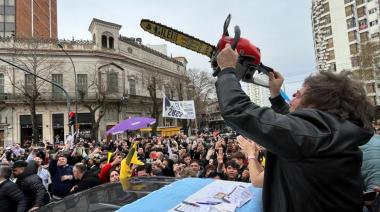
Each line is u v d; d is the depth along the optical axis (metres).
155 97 46.41
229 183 2.61
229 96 1.45
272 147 1.36
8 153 13.91
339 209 1.35
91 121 41.31
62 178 7.56
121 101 42.69
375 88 43.97
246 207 2.12
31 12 52.88
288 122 1.36
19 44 39.62
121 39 45.41
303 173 1.35
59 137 40.91
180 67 60.22
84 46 42.34
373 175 2.85
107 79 42.44
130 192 2.52
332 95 1.50
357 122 1.52
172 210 2.08
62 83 41.19
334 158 1.34
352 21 63.28
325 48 68.25
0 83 39.16
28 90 38.84
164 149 13.65
